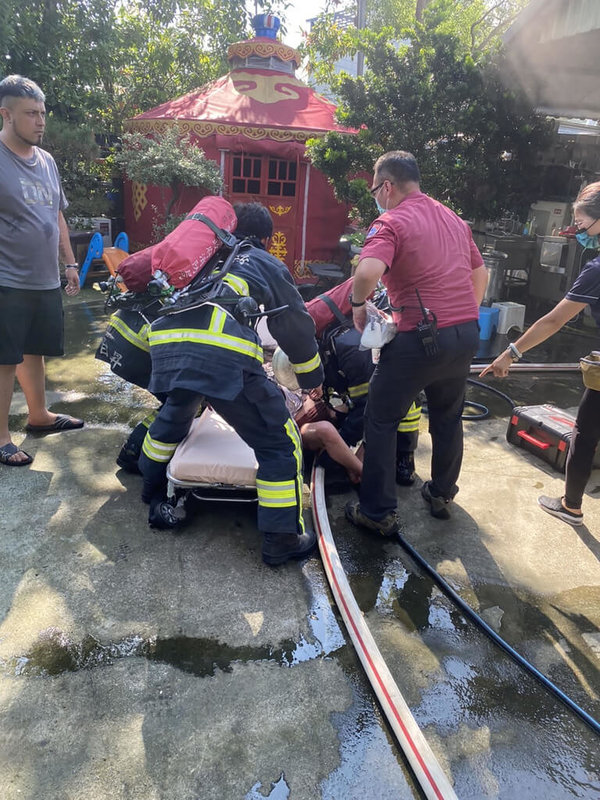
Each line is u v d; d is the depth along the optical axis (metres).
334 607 2.54
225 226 2.67
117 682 2.11
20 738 1.90
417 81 6.26
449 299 2.61
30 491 3.22
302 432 3.40
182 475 2.80
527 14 5.31
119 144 9.50
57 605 2.44
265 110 8.35
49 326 3.46
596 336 6.94
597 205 2.67
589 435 3.02
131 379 3.26
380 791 1.80
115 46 9.90
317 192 8.41
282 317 2.65
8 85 3.02
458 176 6.37
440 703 2.12
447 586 2.69
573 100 6.33
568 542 3.08
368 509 2.97
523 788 1.84
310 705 2.07
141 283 3.02
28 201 3.18
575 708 2.11
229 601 2.53
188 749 1.89
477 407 4.72
